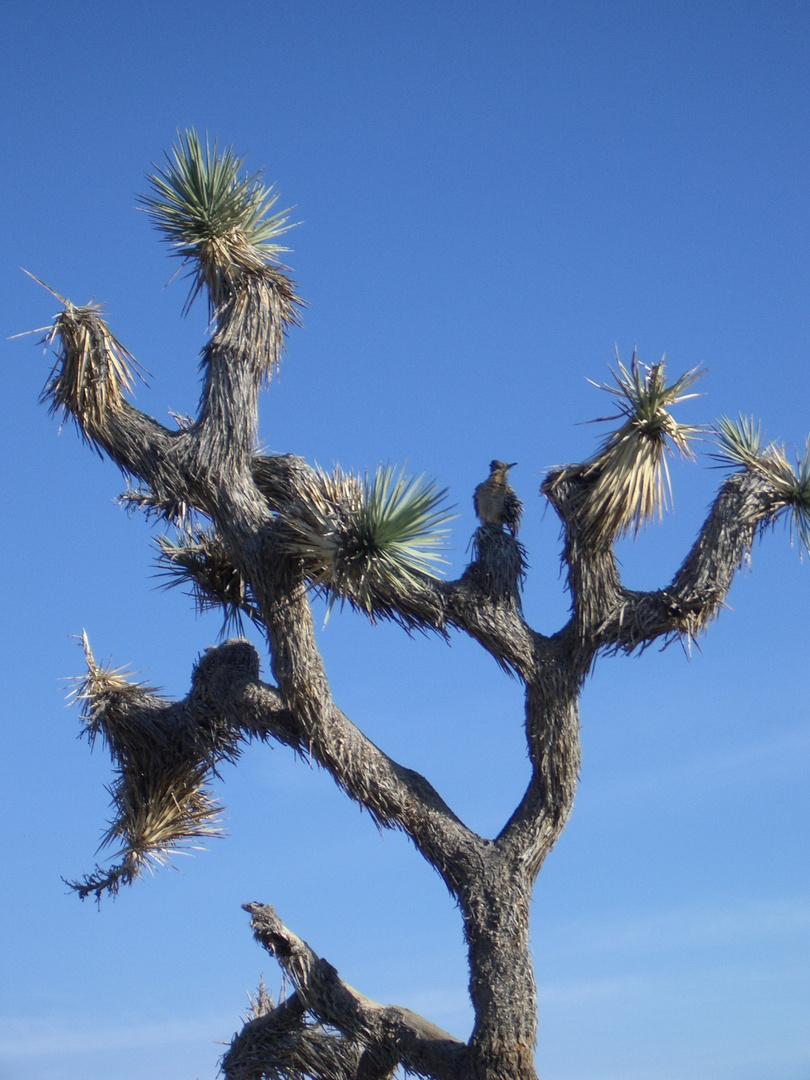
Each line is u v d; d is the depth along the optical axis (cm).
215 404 772
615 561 738
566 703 734
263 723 769
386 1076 744
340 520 722
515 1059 689
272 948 759
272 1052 803
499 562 743
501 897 718
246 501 758
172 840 860
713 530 737
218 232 800
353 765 734
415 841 736
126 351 778
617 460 717
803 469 758
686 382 729
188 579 877
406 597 736
